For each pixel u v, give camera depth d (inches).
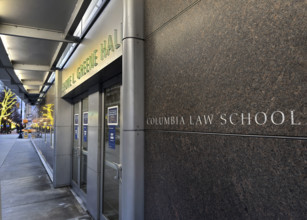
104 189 150.5
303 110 33.2
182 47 59.1
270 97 37.7
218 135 47.3
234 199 43.3
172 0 63.7
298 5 34.2
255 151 39.8
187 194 55.3
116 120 133.8
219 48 47.9
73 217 162.7
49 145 359.6
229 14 45.8
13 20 142.9
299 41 33.9
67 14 135.9
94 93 164.9
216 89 48.3
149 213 70.7
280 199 35.8
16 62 239.8
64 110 245.8
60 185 240.2
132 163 72.8
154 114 70.2
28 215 165.9
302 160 33.1
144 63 77.1
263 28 39.1
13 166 370.9
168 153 62.8
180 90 59.2
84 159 200.7
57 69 244.5
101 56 117.4
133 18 76.3
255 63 40.3
